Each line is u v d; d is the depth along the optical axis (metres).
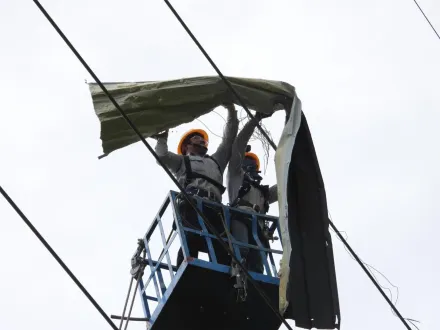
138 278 14.99
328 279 13.55
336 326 13.66
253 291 14.32
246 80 14.35
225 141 15.32
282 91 14.34
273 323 14.74
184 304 14.41
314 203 13.55
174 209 14.48
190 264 13.89
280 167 13.07
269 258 14.74
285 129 13.48
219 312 14.58
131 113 13.88
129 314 14.66
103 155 13.74
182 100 14.09
